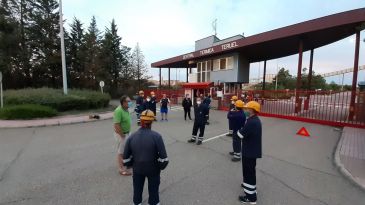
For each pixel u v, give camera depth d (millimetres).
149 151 3072
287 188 4449
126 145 3201
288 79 59312
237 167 5582
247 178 3832
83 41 40219
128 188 4371
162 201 3873
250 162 3775
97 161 5977
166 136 9094
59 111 16125
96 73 38281
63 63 17656
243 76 23141
